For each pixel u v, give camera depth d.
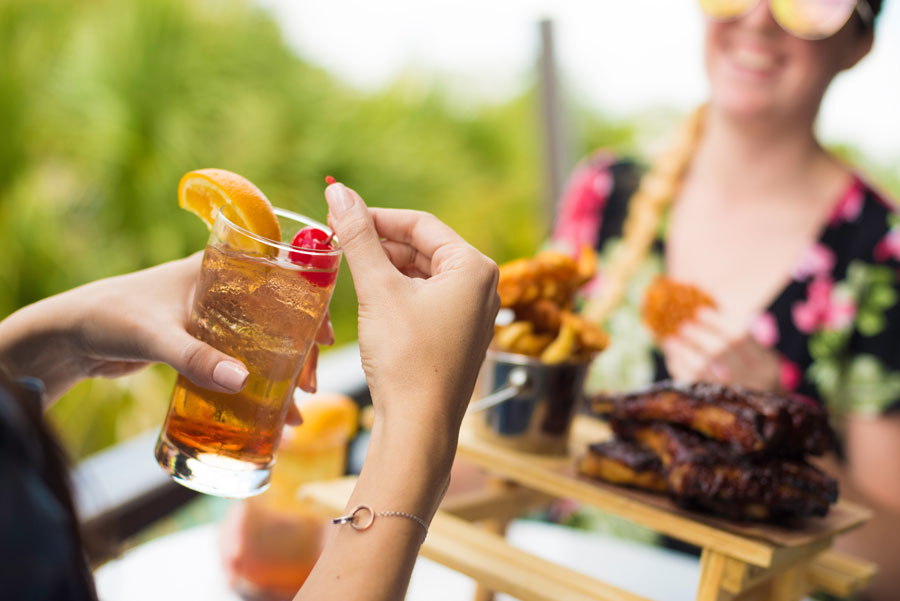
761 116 2.15
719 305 2.24
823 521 1.03
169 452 0.86
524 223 6.97
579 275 1.19
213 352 0.81
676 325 2.10
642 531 2.29
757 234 2.22
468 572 0.96
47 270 5.39
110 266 5.60
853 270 2.09
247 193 0.85
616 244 2.45
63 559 0.48
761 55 2.10
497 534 1.26
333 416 1.16
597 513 2.34
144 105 5.82
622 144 5.25
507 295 1.13
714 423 0.99
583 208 2.52
